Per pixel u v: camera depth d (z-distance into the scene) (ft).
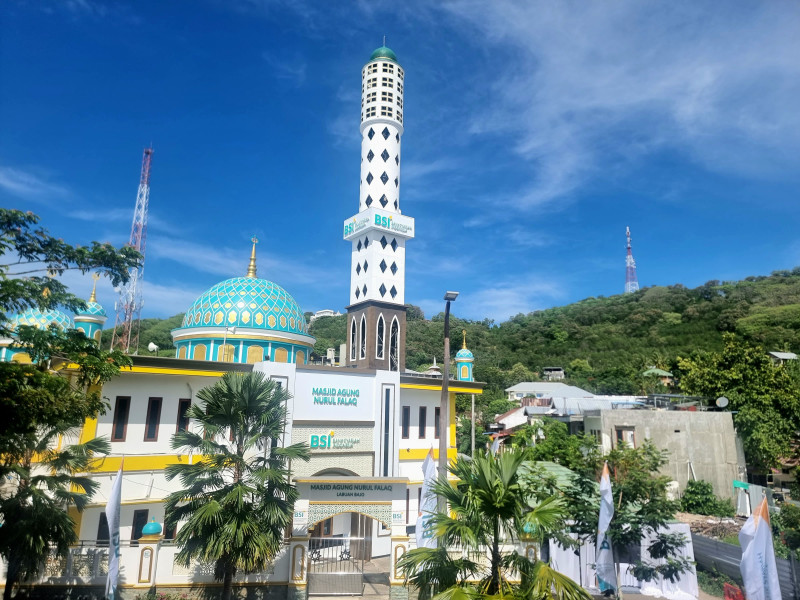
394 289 120.26
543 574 37.86
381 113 126.93
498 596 38.14
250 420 59.31
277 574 63.98
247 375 59.31
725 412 122.52
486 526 41.37
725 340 152.15
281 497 64.03
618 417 120.88
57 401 49.85
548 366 322.34
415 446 102.06
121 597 59.11
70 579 58.75
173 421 79.71
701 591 69.51
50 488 54.90
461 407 225.97
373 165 124.88
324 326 365.40
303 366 85.76
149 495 74.90
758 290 370.32
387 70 129.90
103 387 74.23
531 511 40.75
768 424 128.77
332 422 86.99
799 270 429.38
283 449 59.52
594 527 63.26
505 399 231.91
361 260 122.11
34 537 51.70
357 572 73.72
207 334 110.42
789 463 136.98
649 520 62.54
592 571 69.15
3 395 46.26
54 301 58.03
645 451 67.92
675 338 331.77
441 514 43.45
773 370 141.69
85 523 70.59
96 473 70.64
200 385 81.76
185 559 56.44
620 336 357.00
